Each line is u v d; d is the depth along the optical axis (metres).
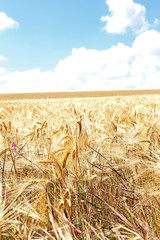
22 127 3.96
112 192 2.15
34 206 1.69
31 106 12.01
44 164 1.88
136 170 2.36
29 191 1.83
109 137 2.68
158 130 2.88
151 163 2.22
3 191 1.78
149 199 1.92
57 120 3.90
